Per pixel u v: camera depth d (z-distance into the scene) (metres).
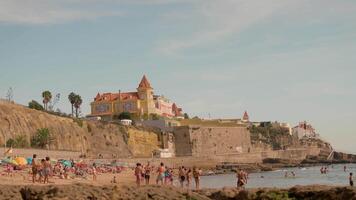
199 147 193.38
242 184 45.16
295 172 150.25
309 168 181.88
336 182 91.31
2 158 90.44
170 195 34.09
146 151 182.62
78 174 77.81
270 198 33.62
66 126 155.12
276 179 110.62
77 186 32.62
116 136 173.88
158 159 153.12
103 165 118.75
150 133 188.88
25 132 135.38
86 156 143.88
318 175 125.94
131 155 172.38
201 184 87.75
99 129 170.62
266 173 148.75
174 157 167.75
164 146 188.75
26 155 110.94
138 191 33.44
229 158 194.50
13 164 78.00
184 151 191.12
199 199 34.69
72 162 100.06
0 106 133.88
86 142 160.62
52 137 143.88
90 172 88.88
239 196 35.31
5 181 47.22
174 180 94.06
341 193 31.77
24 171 69.44
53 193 31.39
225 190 36.66
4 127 128.38
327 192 32.66
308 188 34.22
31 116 143.12
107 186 33.41
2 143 123.50
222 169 164.00
